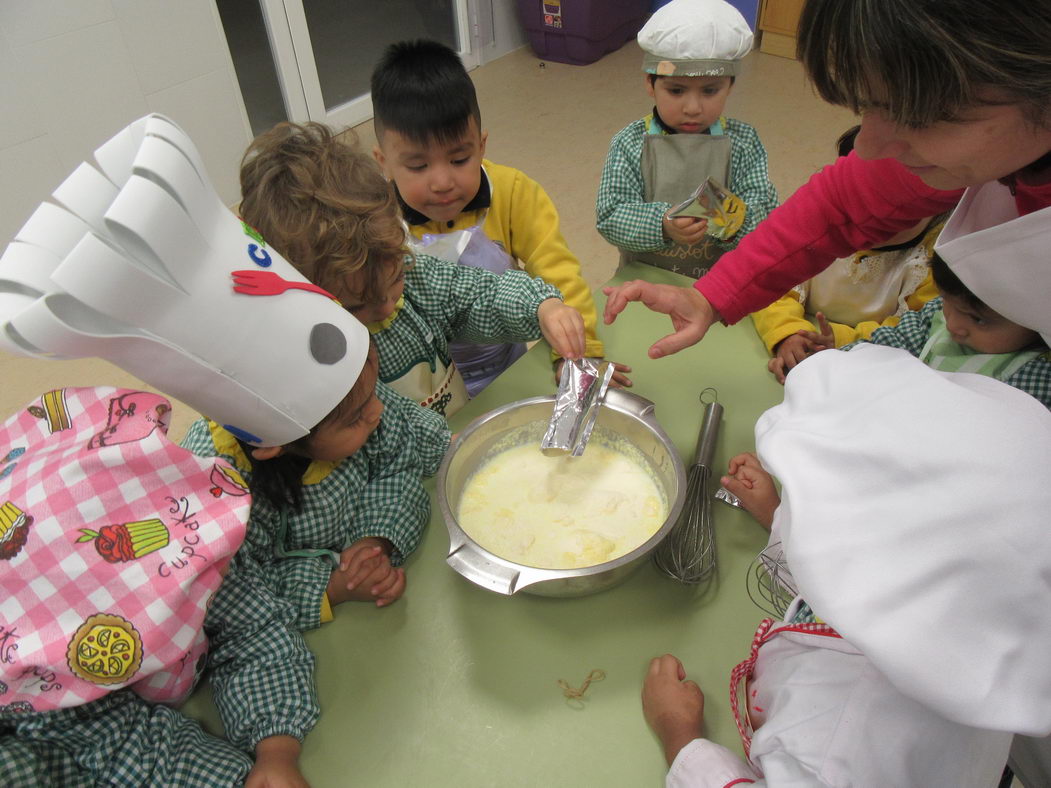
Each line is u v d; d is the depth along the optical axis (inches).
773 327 39.8
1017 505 15.6
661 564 29.1
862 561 16.9
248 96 116.1
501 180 47.6
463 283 40.3
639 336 41.9
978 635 15.9
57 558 19.5
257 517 28.1
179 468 21.0
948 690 15.9
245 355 22.1
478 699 25.6
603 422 33.4
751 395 37.4
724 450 34.2
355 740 24.6
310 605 27.8
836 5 15.6
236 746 24.8
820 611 17.3
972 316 28.2
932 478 16.5
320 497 29.3
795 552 17.9
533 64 142.4
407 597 29.2
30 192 86.8
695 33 46.1
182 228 19.6
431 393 40.8
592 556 28.8
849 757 18.4
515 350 53.5
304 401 24.1
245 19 110.1
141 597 20.1
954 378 19.5
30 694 19.8
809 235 33.4
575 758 23.8
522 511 31.3
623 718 24.8
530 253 48.6
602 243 93.9
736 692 23.4
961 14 13.8
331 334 24.5
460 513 31.3
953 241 22.6
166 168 19.5
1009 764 28.5
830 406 19.7
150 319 19.7
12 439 22.9
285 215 29.9
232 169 106.1
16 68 80.9
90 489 20.0
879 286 43.6
